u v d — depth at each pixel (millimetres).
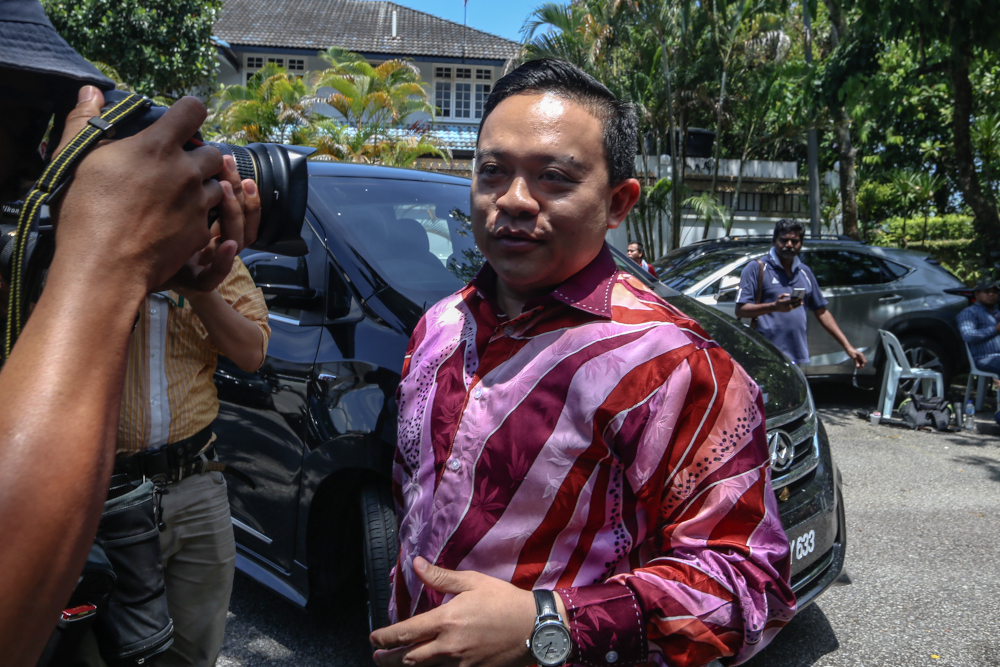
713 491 897
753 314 4828
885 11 7195
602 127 969
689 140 15648
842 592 3162
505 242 961
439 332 1122
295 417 2477
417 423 1071
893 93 8242
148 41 14828
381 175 3119
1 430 429
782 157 18297
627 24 12617
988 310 6406
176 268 520
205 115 533
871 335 6656
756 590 858
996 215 8625
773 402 2506
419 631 828
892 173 17094
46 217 602
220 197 556
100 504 452
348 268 2596
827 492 2521
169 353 1554
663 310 1002
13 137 809
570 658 814
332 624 2799
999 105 12883
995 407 6844
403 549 1080
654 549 968
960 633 2818
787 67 13211
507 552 935
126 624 1317
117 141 517
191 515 1609
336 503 2459
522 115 949
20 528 415
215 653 1702
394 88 14602
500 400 963
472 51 21062
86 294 468
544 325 979
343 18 22859
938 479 4738
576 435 921
